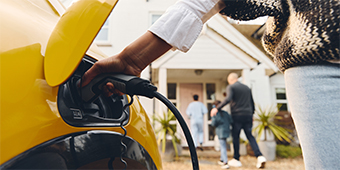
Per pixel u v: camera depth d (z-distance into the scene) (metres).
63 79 0.33
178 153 4.60
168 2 6.16
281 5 0.56
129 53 0.41
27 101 0.35
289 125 5.52
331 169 0.50
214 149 5.89
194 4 0.46
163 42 0.42
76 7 0.36
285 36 0.57
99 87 0.42
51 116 0.37
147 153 0.57
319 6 0.50
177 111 0.45
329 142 0.51
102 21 0.32
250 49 6.13
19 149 0.33
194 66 5.22
